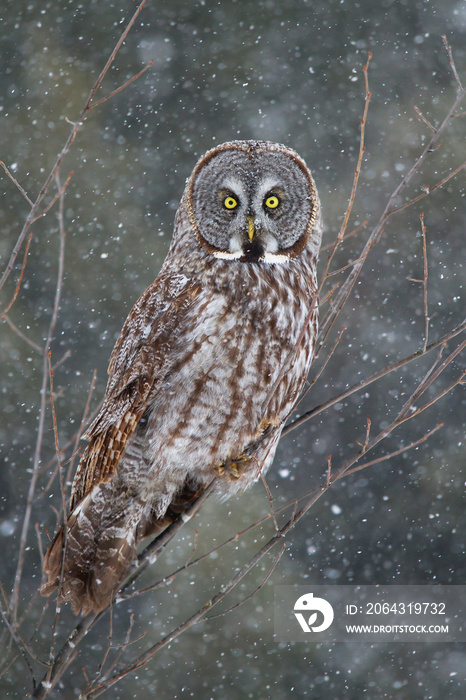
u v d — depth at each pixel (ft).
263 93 65.87
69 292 56.49
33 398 53.67
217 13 67.97
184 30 66.39
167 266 21.45
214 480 18.33
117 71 63.00
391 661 55.72
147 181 60.49
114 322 56.24
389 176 63.36
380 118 65.51
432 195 62.95
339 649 54.60
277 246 20.39
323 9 69.56
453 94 65.82
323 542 58.85
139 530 20.07
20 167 58.23
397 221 62.39
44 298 56.03
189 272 20.59
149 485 19.88
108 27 64.08
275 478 59.72
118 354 20.74
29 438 53.11
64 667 16.03
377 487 60.64
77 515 19.48
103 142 60.90
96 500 19.63
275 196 20.47
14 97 60.08
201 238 20.68
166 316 20.08
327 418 61.62
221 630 51.34
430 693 55.26
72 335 55.52
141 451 19.83
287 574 56.03
